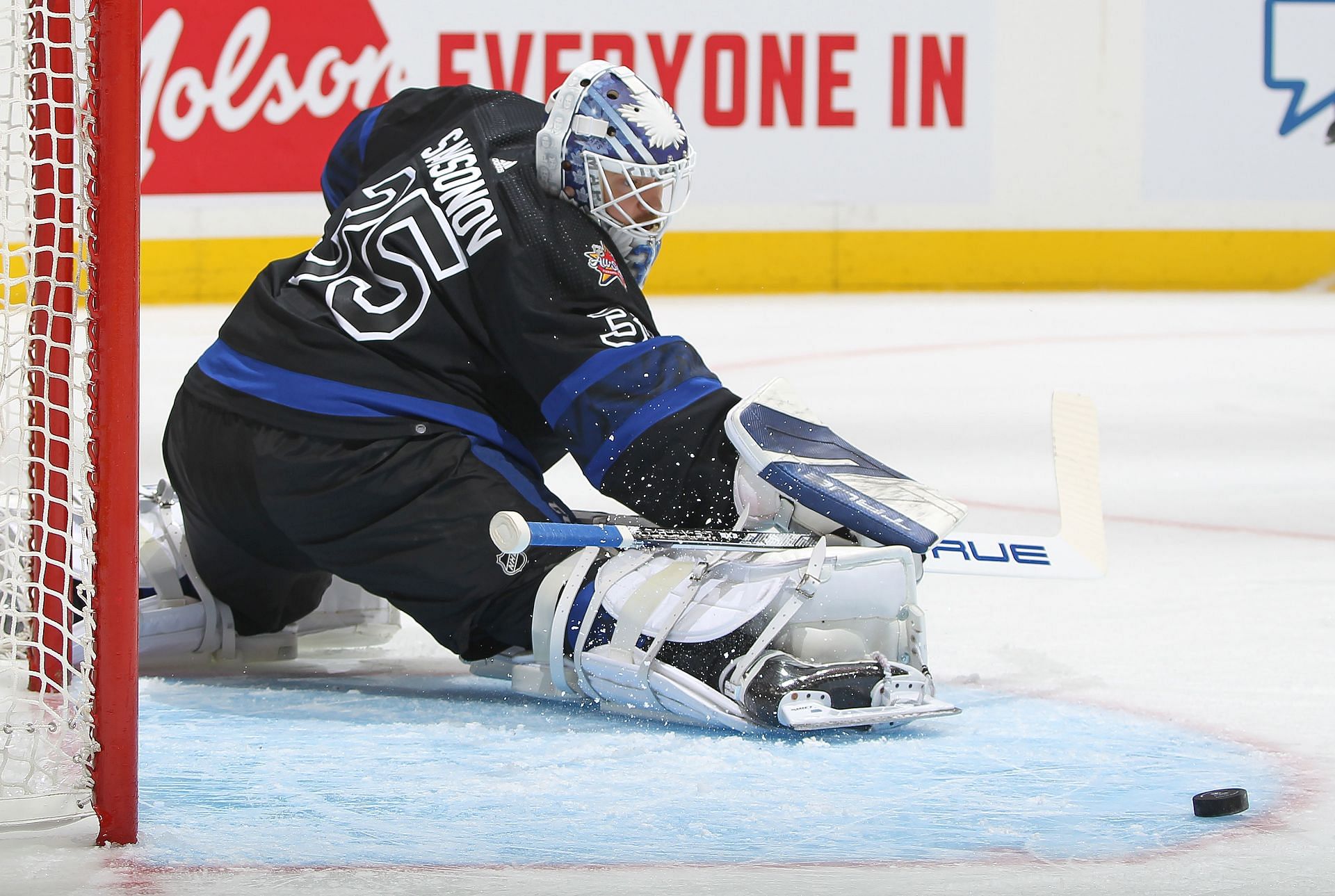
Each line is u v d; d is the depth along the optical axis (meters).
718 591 7.42
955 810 6.06
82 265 5.66
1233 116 38.03
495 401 8.34
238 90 34.75
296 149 35.12
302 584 9.23
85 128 5.56
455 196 8.20
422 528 7.96
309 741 7.19
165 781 6.43
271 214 35.16
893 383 24.78
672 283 36.94
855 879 5.23
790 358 27.33
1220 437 20.16
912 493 7.69
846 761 6.81
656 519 7.88
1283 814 6.05
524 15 36.06
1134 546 13.15
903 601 7.50
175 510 9.23
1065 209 37.97
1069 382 25.11
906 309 34.44
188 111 34.62
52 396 7.26
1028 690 8.34
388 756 6.89
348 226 8.45
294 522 8.20
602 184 8.21
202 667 9.28
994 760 6.87
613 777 6.53
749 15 36.56
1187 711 7.84
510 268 7.94
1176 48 37.72
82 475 5.58
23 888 5.07
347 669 9.27
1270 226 38.44
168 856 5.42
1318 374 25.95
